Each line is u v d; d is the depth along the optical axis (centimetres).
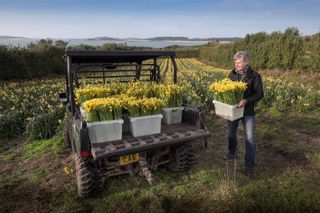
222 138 650
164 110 451
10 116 760
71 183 441
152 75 574
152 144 359
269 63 2098
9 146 663
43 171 492
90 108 353
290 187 400
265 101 954
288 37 1900
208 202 369
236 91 414
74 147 413
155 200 374
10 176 479
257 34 2681
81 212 360
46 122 702
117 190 410
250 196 377
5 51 2230
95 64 536
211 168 480
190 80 1441
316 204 358
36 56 2569
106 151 334
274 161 506
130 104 379
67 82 504
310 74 1642
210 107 960
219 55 3569
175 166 444
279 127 724
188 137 386
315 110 884
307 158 514
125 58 524
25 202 389
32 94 1188
